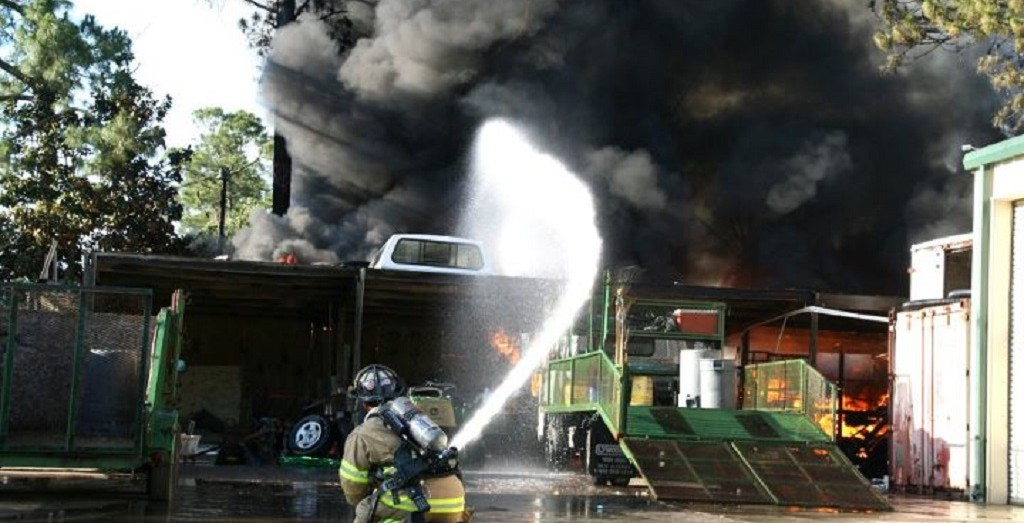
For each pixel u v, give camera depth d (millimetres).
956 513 13172
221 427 24047
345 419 18047
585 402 15961
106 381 10578
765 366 17250
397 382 5621
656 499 12641
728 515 11477
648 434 14414
